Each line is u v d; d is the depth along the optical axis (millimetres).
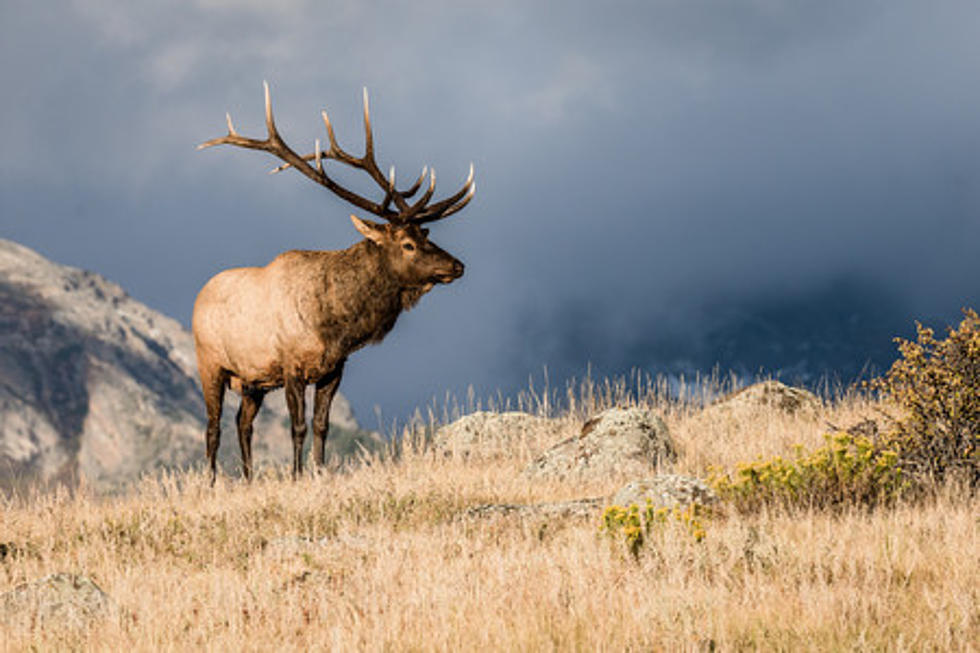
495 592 24938
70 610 26312
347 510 43406
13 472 46250
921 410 38906
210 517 42500
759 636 20719
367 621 23438
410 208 52312
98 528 40812
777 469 35531
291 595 26734
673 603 22469
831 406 59281
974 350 38375
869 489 35031
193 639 23359
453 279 52812
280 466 52250
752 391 60375
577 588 24469
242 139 52969
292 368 53250
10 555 36969
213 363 55969
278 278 53500
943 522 29438
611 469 49906
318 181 52281
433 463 54094
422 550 32312
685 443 53719
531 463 53156
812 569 25828
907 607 22203
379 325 53344
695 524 28688
